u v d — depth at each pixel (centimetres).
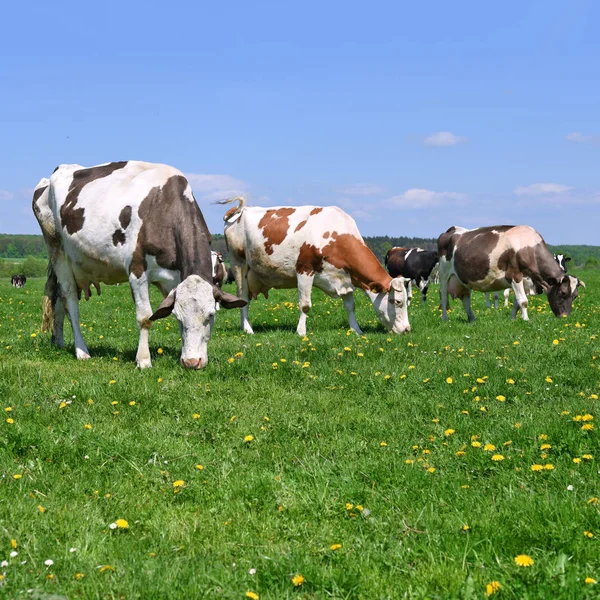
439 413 665
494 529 397
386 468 512
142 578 352
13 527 413
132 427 629
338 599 339
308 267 1305
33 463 519
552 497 434
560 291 1505
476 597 326
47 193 1047
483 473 505
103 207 941
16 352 1025
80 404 694
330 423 637
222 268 2297
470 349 974
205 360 858
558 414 633
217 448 573
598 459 509
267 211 1376
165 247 909
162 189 930
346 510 448
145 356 919
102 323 1535
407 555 381
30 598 333
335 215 1308
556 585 330
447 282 1594
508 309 1844
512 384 751
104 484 498
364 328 1389
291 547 399
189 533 422
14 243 15038
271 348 992
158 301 2116
